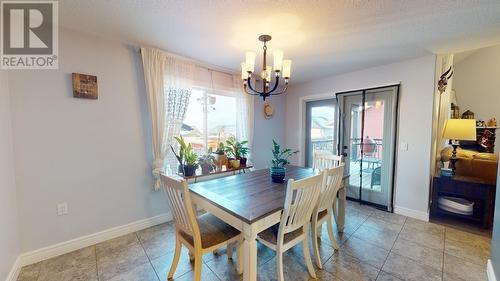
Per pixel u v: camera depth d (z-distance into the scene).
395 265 1.90
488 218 2.51
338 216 2.48
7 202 1.66
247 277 1.41
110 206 2.33
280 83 4.16
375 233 2.47
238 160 3.08
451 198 2.83
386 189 3.19
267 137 4.14
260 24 1.94
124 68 2.36
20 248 1.85
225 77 3.36
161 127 2.54
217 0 1.58
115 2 1.61
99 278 1.74
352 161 3.57
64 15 1.79
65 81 2.02
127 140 2.41
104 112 2.25
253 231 1.38
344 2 1.60
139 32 2.10
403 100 2.96
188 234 1.63
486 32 2.09
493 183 2.47
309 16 1.79
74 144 2.09
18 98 1.81
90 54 2.14
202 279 1.74
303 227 1.75
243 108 3.57
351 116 3.54
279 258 1.58
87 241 2.19
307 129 4.31
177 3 1.62
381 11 1.72
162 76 2.54
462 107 5.10
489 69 4.80
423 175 2.81
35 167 1.90
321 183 1.69
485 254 2.05
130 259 1.99
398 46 2.44
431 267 1.87
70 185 2.08
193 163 2.63
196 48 2.49
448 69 3.33
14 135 1.80
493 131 4.51
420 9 1.69
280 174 2.14
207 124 3.21
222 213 1.57
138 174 2.51
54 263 1.91
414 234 2.44
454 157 2.82
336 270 1.84
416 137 2.86
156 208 2.67
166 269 1.86
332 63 3.02
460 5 1.63
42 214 1.95
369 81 3.26
